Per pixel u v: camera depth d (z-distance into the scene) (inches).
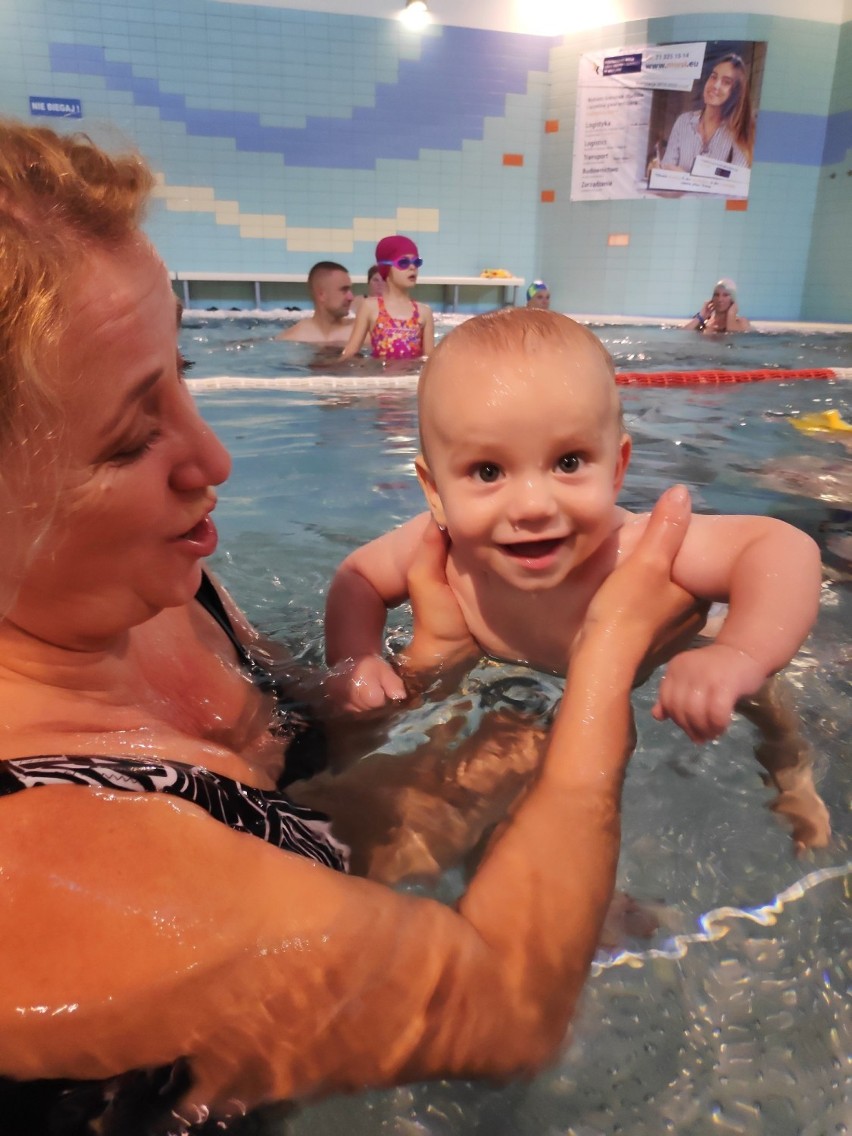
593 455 45.6
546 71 348.8
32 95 308.2
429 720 46.5
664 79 327.9
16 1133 20.8
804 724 46.4
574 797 31.6
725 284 299.1
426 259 364.2
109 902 21.1
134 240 23.5
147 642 38.8
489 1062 25.2
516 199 365.1
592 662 37.8
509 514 45.4
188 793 26.1
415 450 113.9
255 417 137.1
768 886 34.7
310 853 29.6
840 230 339.6
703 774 41.6
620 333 292.4
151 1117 21.8
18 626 28.0
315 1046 22.9
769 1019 29.2
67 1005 20.1
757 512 84.3
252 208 340.2
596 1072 27.1
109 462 24.5
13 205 21.3
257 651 52.5
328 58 328.5
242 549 76.3
